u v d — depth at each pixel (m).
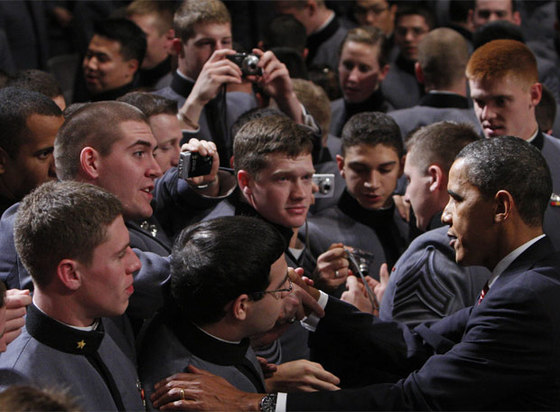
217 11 3.77
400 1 5.97
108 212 1.72
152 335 1.91
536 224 1.96
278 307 1.88
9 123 2.32
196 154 2.41
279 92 3.34
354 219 3.02
